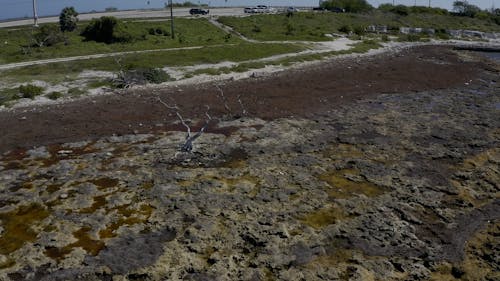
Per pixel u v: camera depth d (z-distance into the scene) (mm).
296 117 29281
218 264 14211
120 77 40000
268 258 14492
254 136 25609
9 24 74062
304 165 21578
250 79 41688
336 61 52219
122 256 14711
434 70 46500
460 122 28266
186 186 19375
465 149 23688
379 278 13656
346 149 23688
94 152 23531
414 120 28578
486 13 112562
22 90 35031
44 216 17266
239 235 15734
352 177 20266
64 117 29750
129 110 31281
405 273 13906
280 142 24641
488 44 76188
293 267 14102
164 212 17312
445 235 15953
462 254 14906
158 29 68062
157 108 31750
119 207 17766
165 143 24641
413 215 17172
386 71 45531
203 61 48688
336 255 14758
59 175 20672
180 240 15539
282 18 87688
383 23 94188
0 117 30047
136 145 24453
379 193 18875
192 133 26281
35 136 26141
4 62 46750
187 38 65938
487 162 22156
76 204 18016
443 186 19500
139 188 19312
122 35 60719
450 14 110375
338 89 37281
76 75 41438
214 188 19125
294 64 49406
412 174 20656
